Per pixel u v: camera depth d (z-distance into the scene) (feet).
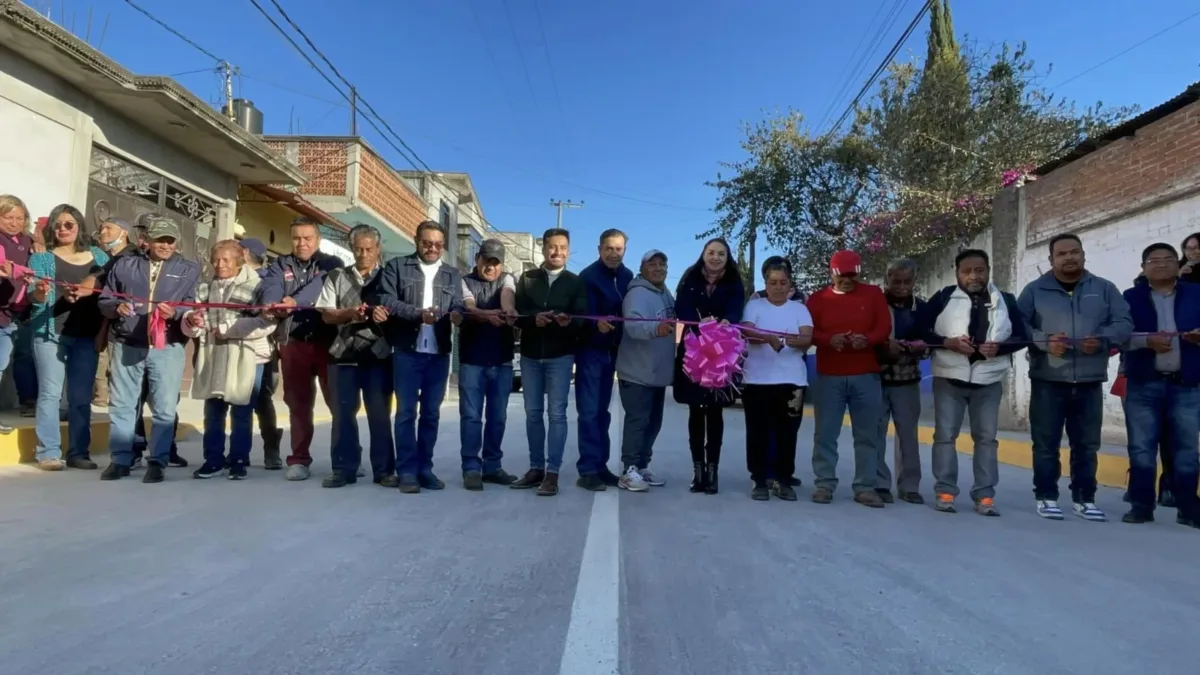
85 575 11.10
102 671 7.98
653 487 20.02
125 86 29.22
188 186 37.06
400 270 18.37
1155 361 17.37
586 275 20.30
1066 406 18.08
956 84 48.57
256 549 12.64
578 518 15.70
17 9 23.79
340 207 55.72
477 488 18.67
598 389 19.36
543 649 8.83
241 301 19.26
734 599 10.75
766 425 18.86
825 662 8.68
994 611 10.53
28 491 16.94
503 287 19.56
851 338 18.12
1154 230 29.66
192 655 8.44
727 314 19.42
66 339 19.98
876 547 13.96
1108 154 32.40
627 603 10.48
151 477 18.53
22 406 24.09
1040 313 17.92
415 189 73.00
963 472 26.08
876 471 18.83
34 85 27.30
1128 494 17.76
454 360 69.36
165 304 18.56
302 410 19.79
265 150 37.78
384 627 9.38
